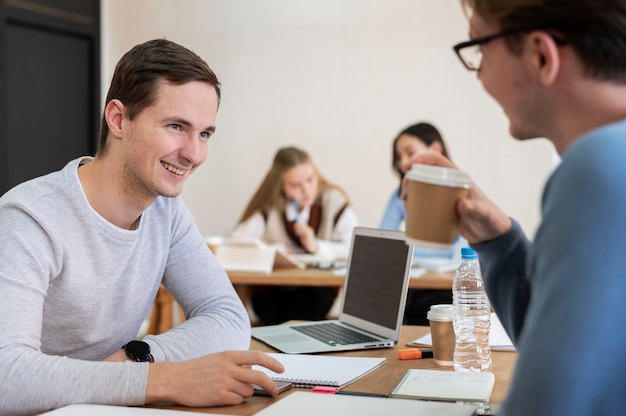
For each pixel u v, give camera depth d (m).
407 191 1.07
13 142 5.11
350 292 2.03
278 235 4.62
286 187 4.59
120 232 1.49
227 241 3.65
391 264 1.86
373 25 5.50
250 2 5.73
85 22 5.71
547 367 0.71
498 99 0.91
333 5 5.57
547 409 0.71
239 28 5.76
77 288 1.46
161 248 1.63
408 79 5.46
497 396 1.25
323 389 1.28
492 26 0.88
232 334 1.58
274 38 5.70
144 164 1.44
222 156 5.84
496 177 5.30
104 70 5.98
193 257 1.71
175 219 1.69
